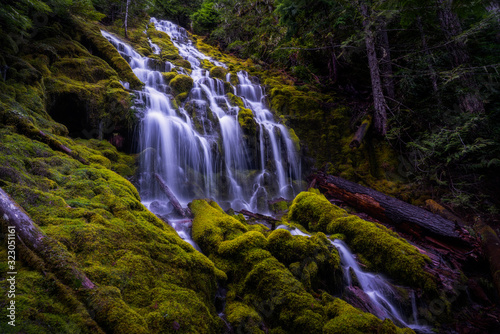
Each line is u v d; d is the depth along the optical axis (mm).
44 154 3459
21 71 4852
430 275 4133
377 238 4660
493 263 4449
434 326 3773
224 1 15359
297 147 8766
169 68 9828
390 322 2742
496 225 6184
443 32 7996
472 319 3898
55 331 1489
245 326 2793
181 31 16078
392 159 8594
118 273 2146
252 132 7891
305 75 12133
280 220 5977
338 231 5098
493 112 7598
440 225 5363
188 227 4461
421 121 8344
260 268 3295
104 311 1747
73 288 1753
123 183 3766
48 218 2334
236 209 6625
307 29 10164
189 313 2248
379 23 7680
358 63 10969
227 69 11477
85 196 2992
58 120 5582
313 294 3412
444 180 7395
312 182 7891
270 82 11453
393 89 9438
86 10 7641
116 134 6180
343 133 9391
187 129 7062
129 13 13336
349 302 3656
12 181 2518
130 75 7520
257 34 14312
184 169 6711
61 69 6078
